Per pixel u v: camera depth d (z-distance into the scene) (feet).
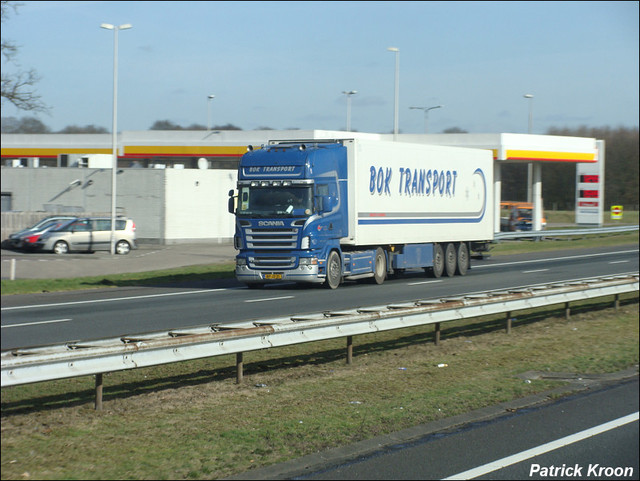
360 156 132.46
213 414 46.75
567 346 77.87
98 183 262.67
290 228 123.65
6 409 46.01
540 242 271.08
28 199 271.69
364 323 64.18
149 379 55.72
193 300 109.70
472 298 77.46
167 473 36.09
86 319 87.04
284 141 135.03
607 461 41.81
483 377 61.72
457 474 38.65
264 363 62.90
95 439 40.55
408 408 50.57
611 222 424.46
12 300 110.93
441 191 152.97
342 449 41.65
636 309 107.96
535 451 43.21
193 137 296.30
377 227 136.67
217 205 262.26
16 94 165.99
